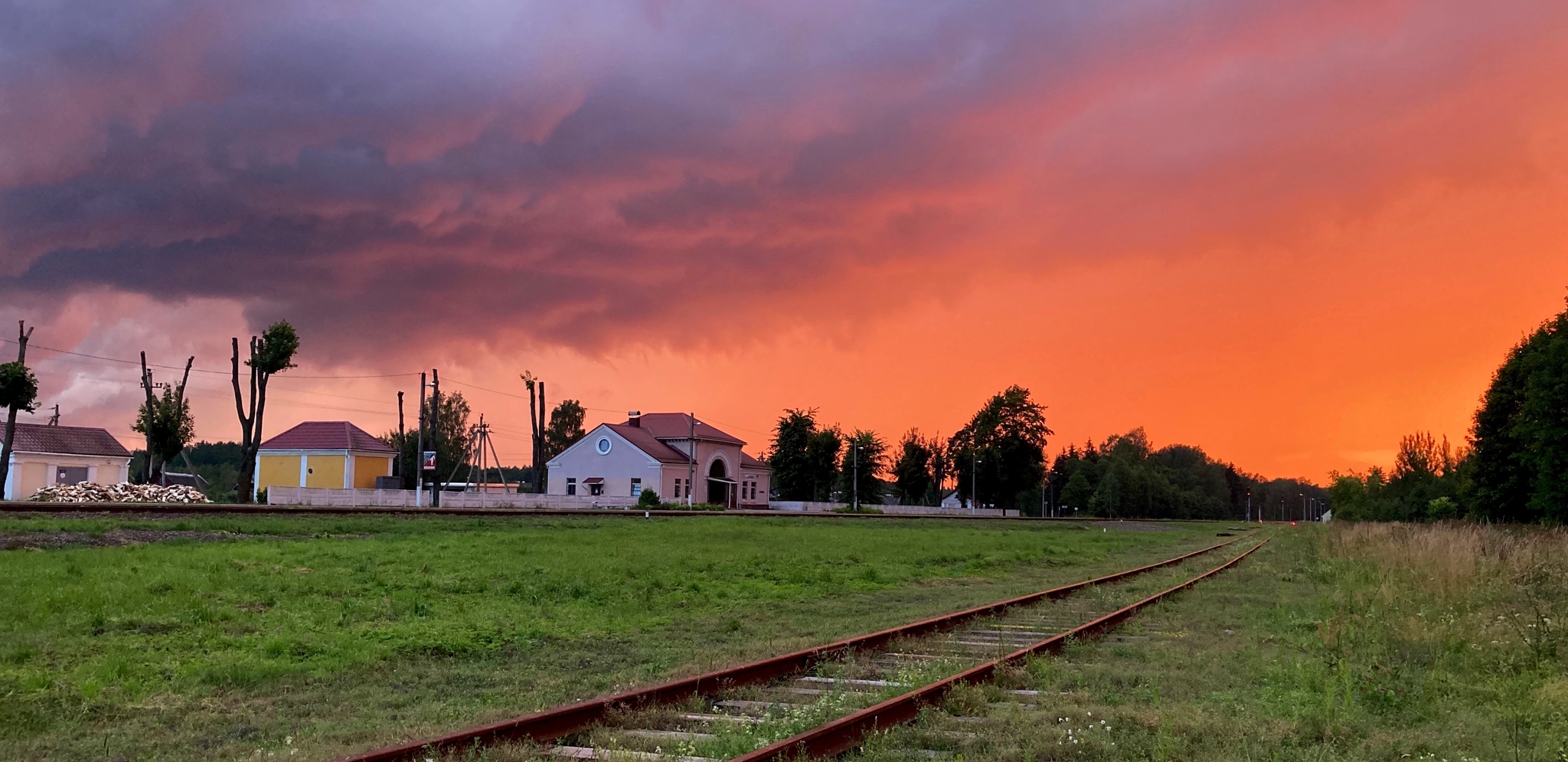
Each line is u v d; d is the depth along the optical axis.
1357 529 39.78
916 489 135.25
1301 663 10.41
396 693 10.44
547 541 31.64
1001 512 123.00
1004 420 126.44
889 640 13.16
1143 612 16.81
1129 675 10.53
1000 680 10.21
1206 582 22.77
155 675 10.90
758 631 15.16
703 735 8.05
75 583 16.34
